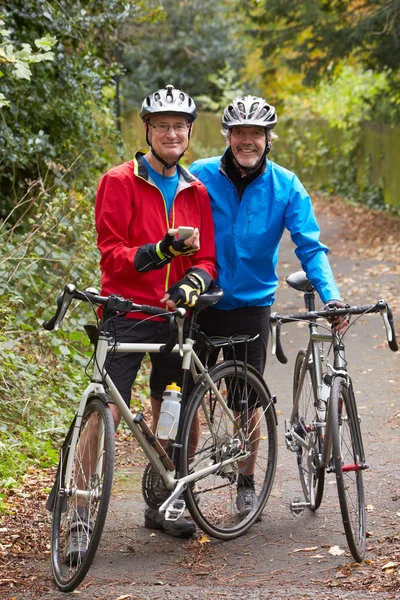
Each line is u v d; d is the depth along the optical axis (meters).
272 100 33.91
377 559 4.75
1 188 9.98
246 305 5.47
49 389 7.49
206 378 5.11
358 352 10.30
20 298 7.59
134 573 4.73
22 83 9.34
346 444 4.95
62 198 8.39
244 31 22.73
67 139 10.25
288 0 20.17
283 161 31.72
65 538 4.66
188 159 25.47
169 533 5.28
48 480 6.22
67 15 9.97
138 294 5.01
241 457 5.30
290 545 5.09
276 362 10.10
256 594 4.29
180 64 34.34
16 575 4.71
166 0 33.38
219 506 5.64
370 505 5.65
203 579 4.64
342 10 19.42
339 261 17.47
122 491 6.11
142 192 5.00
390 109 22.95
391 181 24.11
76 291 4.47
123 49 13.22
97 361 4.67
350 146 27.05
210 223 5.23
